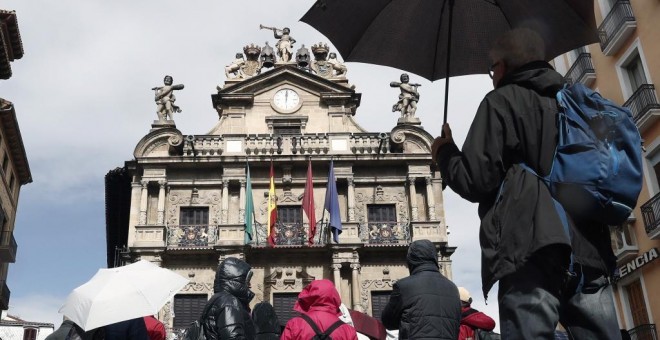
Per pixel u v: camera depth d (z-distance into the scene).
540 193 2.47
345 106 34.59
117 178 33.06
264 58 35.88
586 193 2.41
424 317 5.36
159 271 7.66
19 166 40.50
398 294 5.58
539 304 2.38
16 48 37.44
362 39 4.06
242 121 33.94
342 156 31.95
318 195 31.83
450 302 5.50
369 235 30.62
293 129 33.94
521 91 2.66
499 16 3.91
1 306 37.91
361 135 32.78
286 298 29.62
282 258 30.22
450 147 2.86
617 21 23.64
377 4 3.91
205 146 32.31
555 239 2.34
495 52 2.93
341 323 5.77
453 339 5.42
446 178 2.72
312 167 32.22
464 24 4.00
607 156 2.40
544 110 2.57
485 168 2.55
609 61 24.48
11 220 39.69
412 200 31.50
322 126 33.97
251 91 34.56
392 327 5.83
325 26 3.95
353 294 29.08
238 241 29.45
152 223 30.78
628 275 22.97
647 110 21.41
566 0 3.46
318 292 5.89
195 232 30.17
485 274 2.55
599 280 2.49
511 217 2.48
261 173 31.98
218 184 31.61
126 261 29.38
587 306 2.48
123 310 6.79
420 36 4.07
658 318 21.25
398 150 32.75
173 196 31.41
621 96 23.70
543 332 2.36
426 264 5.77
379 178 32.09
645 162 22.30
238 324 5.57
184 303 29.09
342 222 30.22
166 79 33.59
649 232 21.25
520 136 2.58
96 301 6.76
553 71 2.71
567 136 2.49
